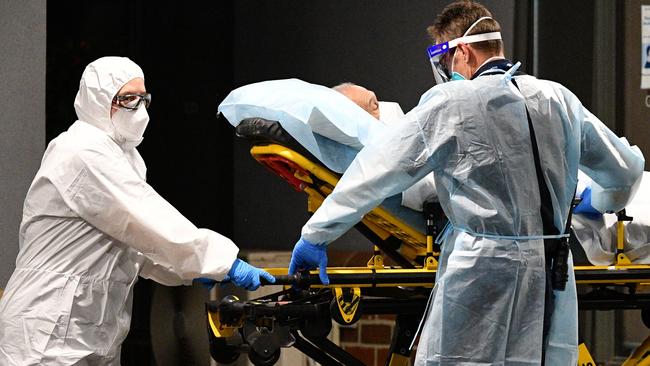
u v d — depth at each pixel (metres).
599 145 7.63
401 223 7.91
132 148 8.39
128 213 7.69
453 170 7.13
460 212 7.17
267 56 13.92
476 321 7.15
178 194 13.87
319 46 13.50
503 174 7.10
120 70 8.02
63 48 14.84
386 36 12.97
